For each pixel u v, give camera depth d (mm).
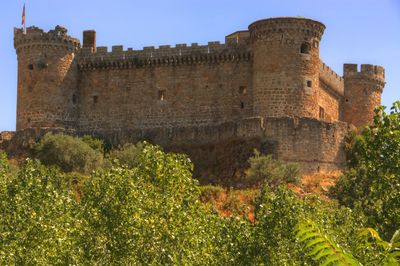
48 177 38969
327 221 36594
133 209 32719
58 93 86125
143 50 86938
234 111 83000
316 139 76500
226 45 84000
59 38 86625
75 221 34062
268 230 34031
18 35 87062
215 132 79500
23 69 86625
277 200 35188
